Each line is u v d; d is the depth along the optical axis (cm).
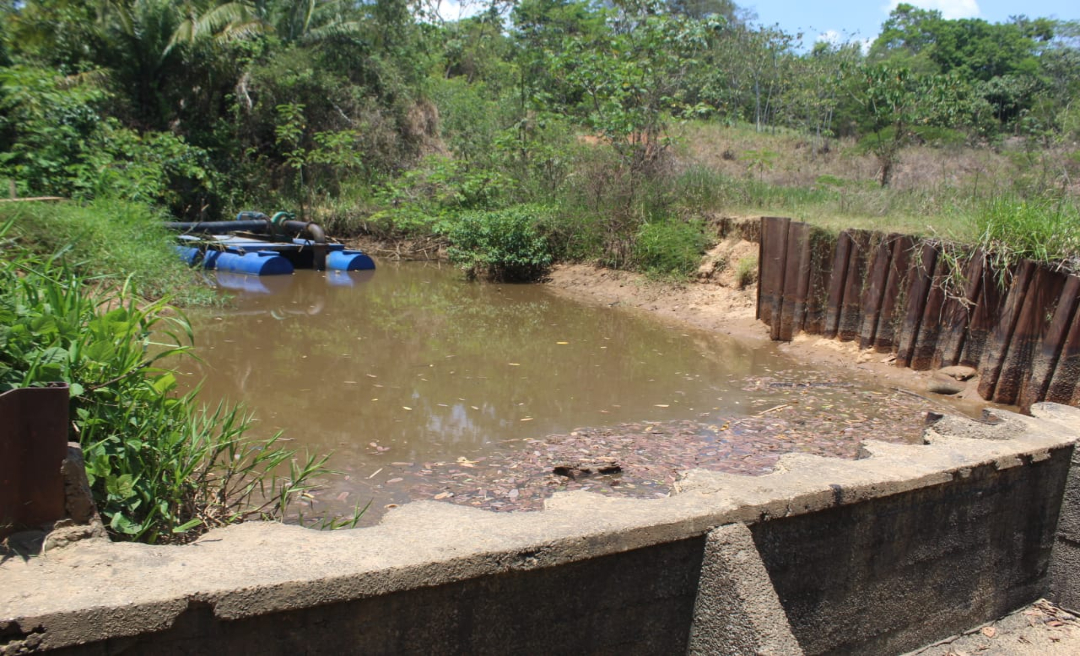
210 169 1922
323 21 2391
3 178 1161
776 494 329
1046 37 3756
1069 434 443
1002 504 412
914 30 4494
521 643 284
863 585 365
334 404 682
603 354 915
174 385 398
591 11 2359
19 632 209
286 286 1310
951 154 1778
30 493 252
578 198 1540
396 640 260
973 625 419
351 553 259
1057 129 1471
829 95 2666
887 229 900
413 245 1797
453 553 263
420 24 2856
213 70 2045
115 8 1897
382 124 2202
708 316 1129
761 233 1029
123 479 324
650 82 1556
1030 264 725
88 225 973
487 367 838
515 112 1983
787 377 827
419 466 552
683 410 706
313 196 2042
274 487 470
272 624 240
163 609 222
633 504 315
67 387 256
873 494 351
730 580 303
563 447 599
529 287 1408
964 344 797
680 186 1432
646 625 311
